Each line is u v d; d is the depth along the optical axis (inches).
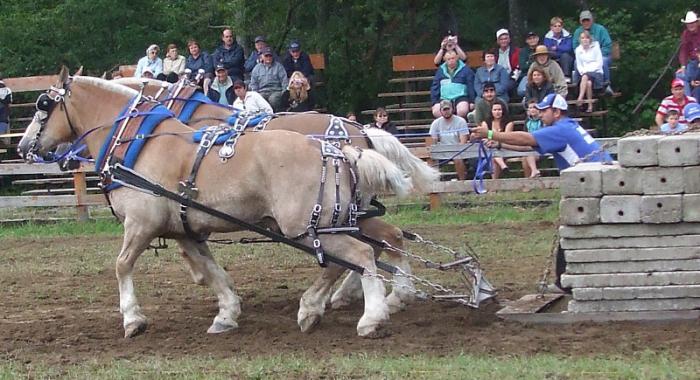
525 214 796.6
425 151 798.5
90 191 1042.1
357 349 408.2
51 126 488.1
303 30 1299.2
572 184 417.1
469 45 1293.1
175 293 556.4
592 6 1261.1
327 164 421.1
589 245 420.5
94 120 480.1
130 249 448.5
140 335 454.3
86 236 794.8
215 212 432.8
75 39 1298.0
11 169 863.7
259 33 1268.5
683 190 406.0
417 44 1278.3
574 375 346.0
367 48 1294.3
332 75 1290.6
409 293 475.5
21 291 578.9
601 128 1013.2
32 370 391.2
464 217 794.2
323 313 446.9
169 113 457.4
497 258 629.9
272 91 929.5
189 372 374.9
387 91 1279.5
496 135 455.2
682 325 411.8
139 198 443.8
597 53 946.7
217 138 437.7
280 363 382.3
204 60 1007.0
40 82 1143.6
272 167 422.6
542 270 584.4
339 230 420.2
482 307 466.3
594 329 415.2
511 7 1200.2
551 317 430.9
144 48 1301.7
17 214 912.9
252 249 694.5
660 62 1178.6
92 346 436.1
